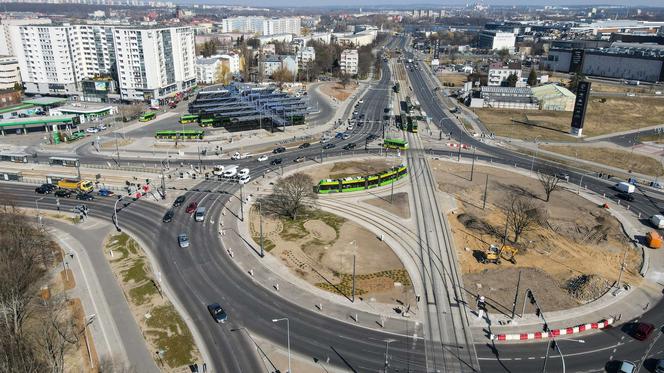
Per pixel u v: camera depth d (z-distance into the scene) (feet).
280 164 608.60
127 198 497.05
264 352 280.10
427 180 565.12
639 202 513.86
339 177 565.12
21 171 575.79
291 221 450.30
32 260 352.90
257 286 345.31
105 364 267.18
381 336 295.89
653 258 395.34
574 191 538.06
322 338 293.23
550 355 281.54
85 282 344.90
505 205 495.00
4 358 252.42
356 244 408.67
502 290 344.28
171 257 381.40
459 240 418.92
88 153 652.48
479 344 290.15
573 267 378.12
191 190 519.19
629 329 304.50
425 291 342.23
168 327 298.56
